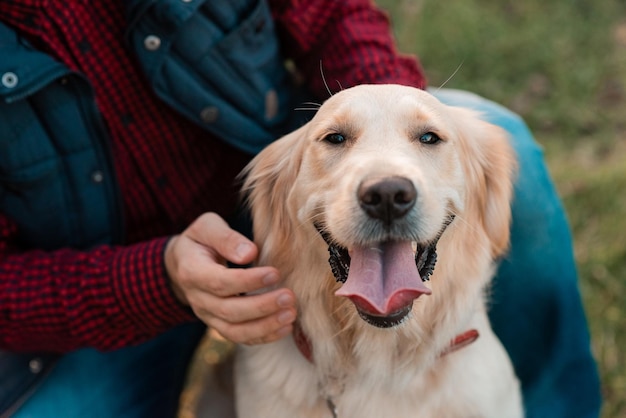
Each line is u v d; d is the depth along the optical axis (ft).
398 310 5.40
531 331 8.05
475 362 6.48
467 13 14.82
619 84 13.35
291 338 6.58
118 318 6.31
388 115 5.79
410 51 14.19
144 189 7.12
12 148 6.17
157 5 6.36
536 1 15.19
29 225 6.68
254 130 7.16
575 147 12.26
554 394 8.16
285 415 6.57
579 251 10.16
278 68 7.56
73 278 6.25
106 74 6.61
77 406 7.43
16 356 7.06
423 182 5.40
